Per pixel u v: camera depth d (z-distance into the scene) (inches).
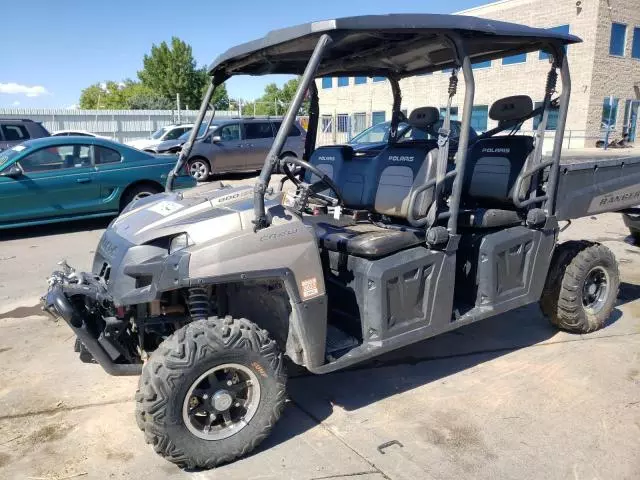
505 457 112.7
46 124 989.8
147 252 111.7
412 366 155.4
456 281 152.2
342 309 136.7
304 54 139.6
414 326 130.2
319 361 118.0
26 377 149.6
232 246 107.0
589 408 131.0
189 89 2101.4
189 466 107.6
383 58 150.6
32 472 109.7
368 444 118.0
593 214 167.3
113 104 2410.2
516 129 163.3
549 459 111.8
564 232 326.6
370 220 159.5
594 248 168.1
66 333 180.5
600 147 898.7
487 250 142.9
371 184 155.8
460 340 173.0
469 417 128.0
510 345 168.7
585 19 864.3
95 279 119.5
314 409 132.9
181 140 594.2
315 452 115.3
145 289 106.9
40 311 200.1
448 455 113.6
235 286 123.0
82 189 325.1
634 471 107.7
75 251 288.2
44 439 121.0
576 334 175.6
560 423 124.7
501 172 155.9
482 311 143.9
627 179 174.9
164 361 101.7
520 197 149.4
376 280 123.0
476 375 149.2
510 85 791.1
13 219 309.1
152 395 100.7
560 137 148.8
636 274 238.5
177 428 103.4
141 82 2466.8
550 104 148.8
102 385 145.1
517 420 126.3
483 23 125.2
